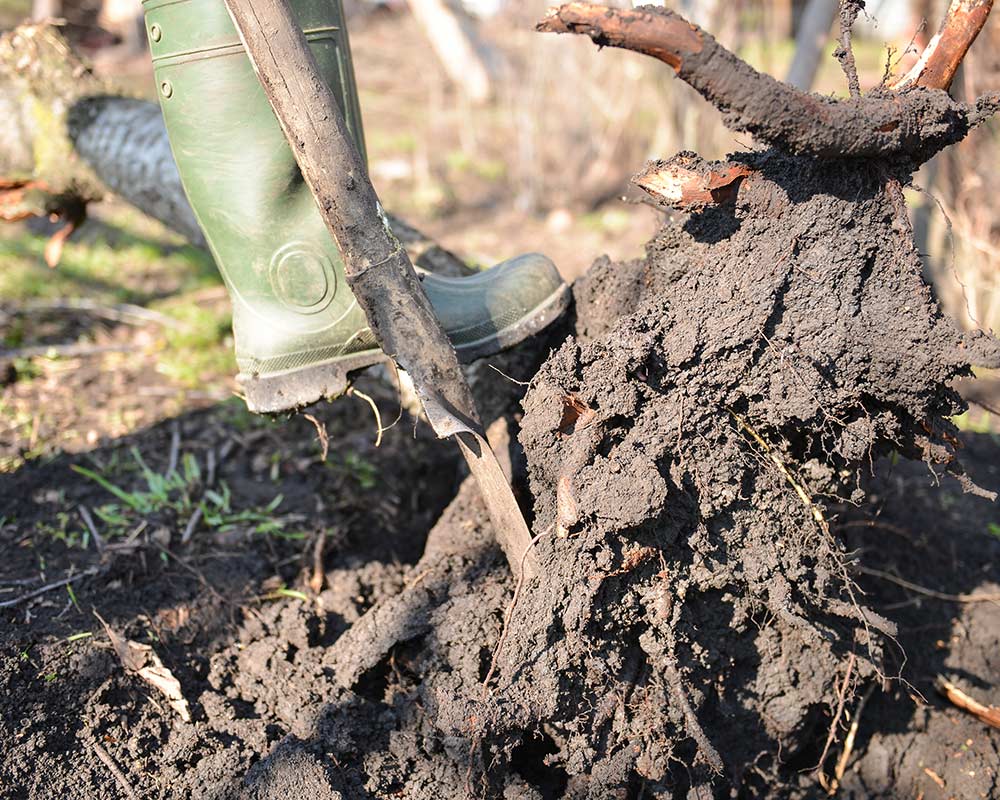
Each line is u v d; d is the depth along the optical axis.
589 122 4.99
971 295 2.99
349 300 1.61
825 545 1.59
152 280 3.61
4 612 1.78
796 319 1.48
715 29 3.77
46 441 2.42
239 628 1.86
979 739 1.87
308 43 1.49
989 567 2.18
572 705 1.52
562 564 1.51
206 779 1.54
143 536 2.04
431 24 6.55
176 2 1.50
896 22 5.76
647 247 1.71
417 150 5.60
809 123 1.29
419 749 1.59
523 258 1.81
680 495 1.52
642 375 1.53
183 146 1.59
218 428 2.54
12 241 3.79
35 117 2.64
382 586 1.99
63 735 1.59
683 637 1.56
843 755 1.81
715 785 1.66
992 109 1.45
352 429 2.56
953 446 1.58
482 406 1.99
